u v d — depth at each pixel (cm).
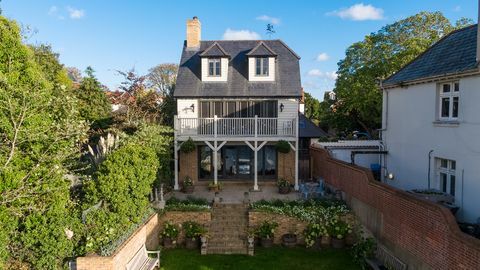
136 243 1160
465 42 1378
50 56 2567
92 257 950
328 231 1473
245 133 2070
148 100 2423
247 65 2272
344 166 1664
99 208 1120
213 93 2136
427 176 1452
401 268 1109
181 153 2189
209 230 1516
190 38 2414
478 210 1166
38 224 952
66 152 1041
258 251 1431
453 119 1321
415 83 1508
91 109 2547
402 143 1650
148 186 1306
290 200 1723
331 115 4138
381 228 1280
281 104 2144
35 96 940
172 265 1285
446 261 916
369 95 3105
